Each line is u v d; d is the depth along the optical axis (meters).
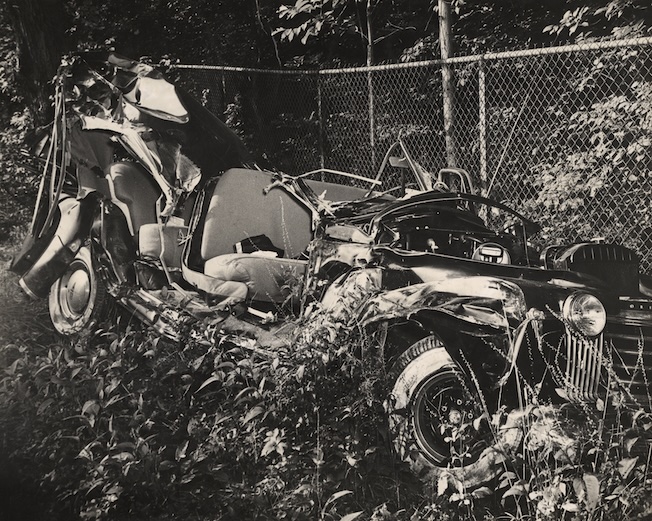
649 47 9.55
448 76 9.07
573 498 3.97
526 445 4.18
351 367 4.70
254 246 6.62
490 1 12.68
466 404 4.71
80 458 4.63
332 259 5.55
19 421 5.12
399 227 5.90
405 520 4.12
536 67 11.34
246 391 4.90
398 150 12.17
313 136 13.14
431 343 4.84
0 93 13.32
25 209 11.70
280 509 4.07
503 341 4.65
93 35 14.77
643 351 4.97
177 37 15.18
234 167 7.28
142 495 4.32
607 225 9.65
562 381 4.72
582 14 9.93
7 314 7.49
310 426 4.56
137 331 6.11
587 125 10.34
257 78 14.59
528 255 6.18
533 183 10.06
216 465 4.37
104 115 7.16
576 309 4.71
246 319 5.95
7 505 4.43
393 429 4.62
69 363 5.26
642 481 4.04
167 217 6.89
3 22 13.22
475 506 4.30
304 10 10.99
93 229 7.18
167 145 6.89
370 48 12.65
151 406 4.93
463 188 7.09
